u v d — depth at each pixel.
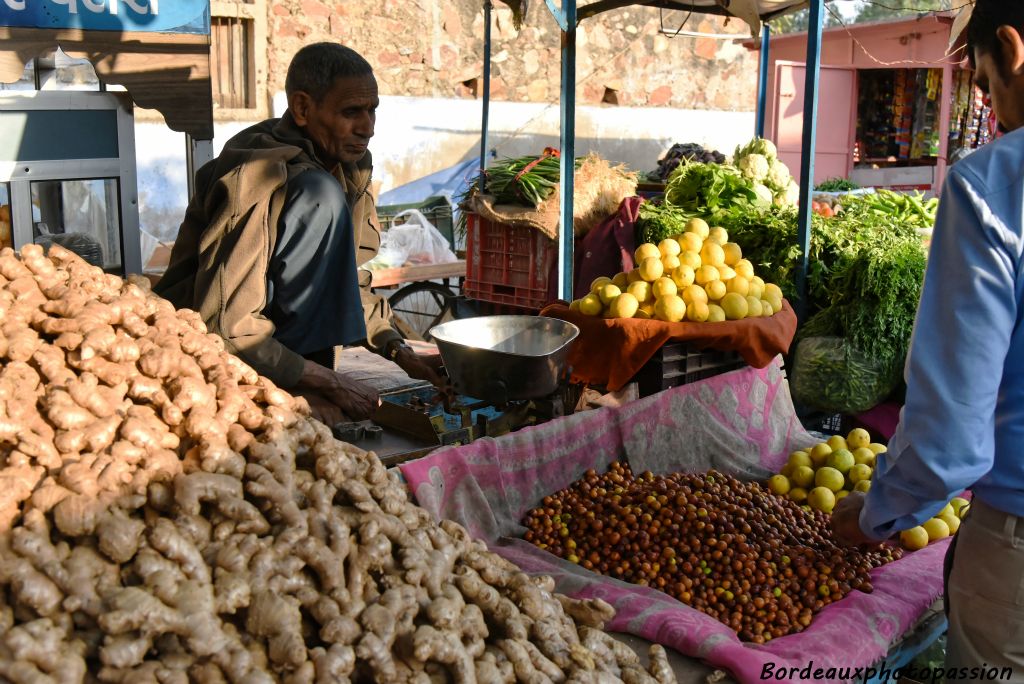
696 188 5.93
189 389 1.59
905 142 11.95
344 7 8.24
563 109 3.94
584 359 3.39
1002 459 1.75
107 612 1.26
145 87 3.41
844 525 2.10
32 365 1.62
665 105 10.76
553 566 2.46
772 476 3.41
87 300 1.79
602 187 5.63
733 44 11.09
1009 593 1.77
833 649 2.19
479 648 1.51
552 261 5.34
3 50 3.13
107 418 1.50
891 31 10.32
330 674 1.33
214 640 1.28
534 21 9.38
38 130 3.29
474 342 3.03
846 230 4.85
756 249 5.08
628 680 1.73
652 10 10.38
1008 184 1.64
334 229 2.77
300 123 2.91
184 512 1.40
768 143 6.71
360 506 1.57
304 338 2.80
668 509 2.70
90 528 1.33
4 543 1.30
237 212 2.61
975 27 1.78
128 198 3.57
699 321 3.38
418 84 8.84
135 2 3.33
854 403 4.35
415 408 2.87
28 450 1.42
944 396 1.67
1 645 1.21
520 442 2.75
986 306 1.64
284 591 1.40
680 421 3.22
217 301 2.57
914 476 1.73
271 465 1.54
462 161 9.20
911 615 2.44
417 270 6.61
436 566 1.57
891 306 4.37
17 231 3.29
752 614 2.38
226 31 7.75
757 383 3.56
